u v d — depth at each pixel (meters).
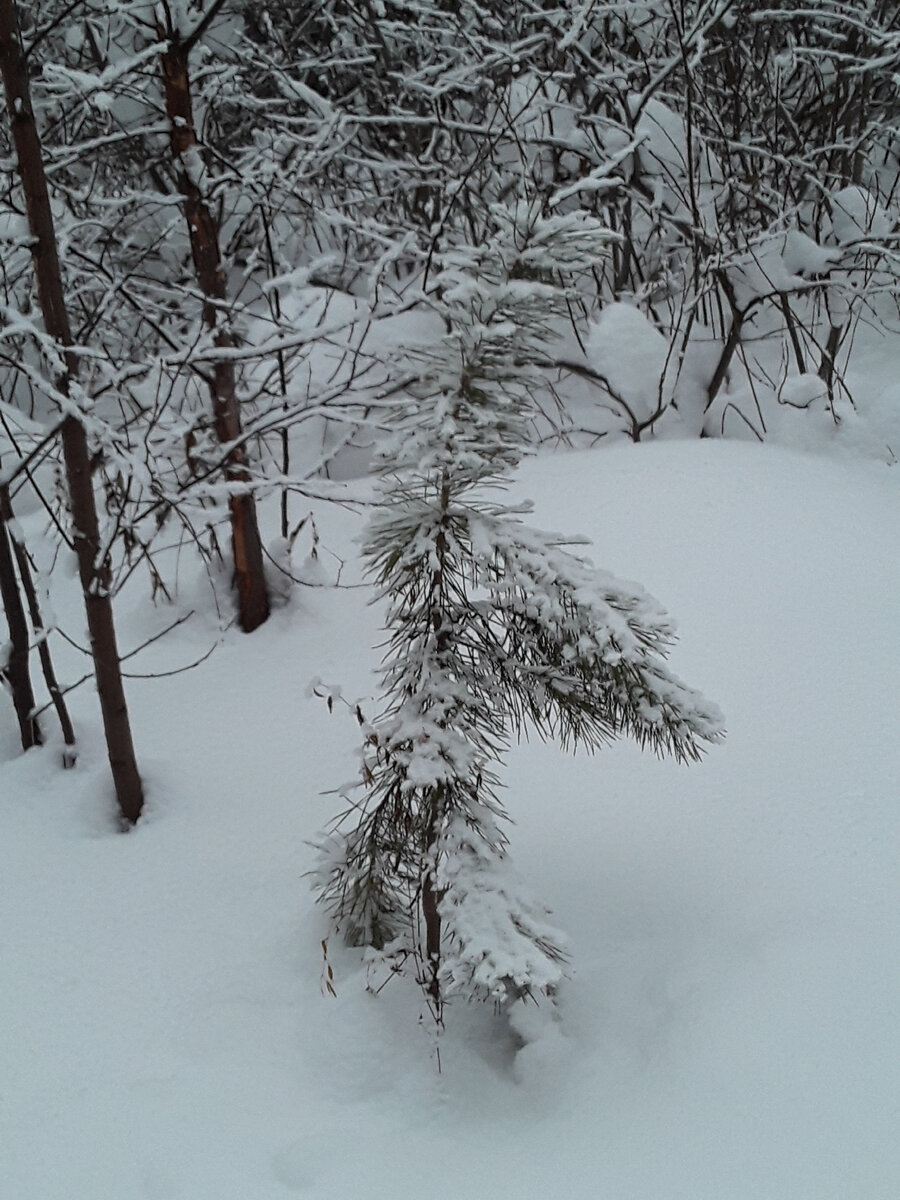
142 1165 1.73
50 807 2.86
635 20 5.57
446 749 1.82
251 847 2.62
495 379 1.73
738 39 5.26
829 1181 1.52
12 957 2.27
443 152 5.33
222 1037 2.02
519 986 1.80
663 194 5.07
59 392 2.38
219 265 3.56
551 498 4.16
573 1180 1.62
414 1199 1.63
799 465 4.30
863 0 5.51
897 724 2.78
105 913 2.41
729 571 3.60
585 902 2.23
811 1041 1.76
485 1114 1.83
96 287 3.75
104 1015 2.09
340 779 2.89
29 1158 1.76
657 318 5.48
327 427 4.59
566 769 2.76
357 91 5.32
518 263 1.69
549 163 5.71
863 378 5.08
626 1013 1.94
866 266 5.07
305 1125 1.80
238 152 5.03
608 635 1.67
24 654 3.04
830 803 2.47
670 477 4.18
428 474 1.94
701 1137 1.64
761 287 4.91
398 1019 2.01
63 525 4.08
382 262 3.58
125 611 3.88
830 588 3.47
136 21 3.31
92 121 3.97
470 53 5.43
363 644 3.57
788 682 3.03
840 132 5.66
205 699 3.35
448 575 1.94
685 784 2.64
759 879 2.24
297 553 4.09
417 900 2.08
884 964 1.90
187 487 3.18
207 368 3.78
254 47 4.66
